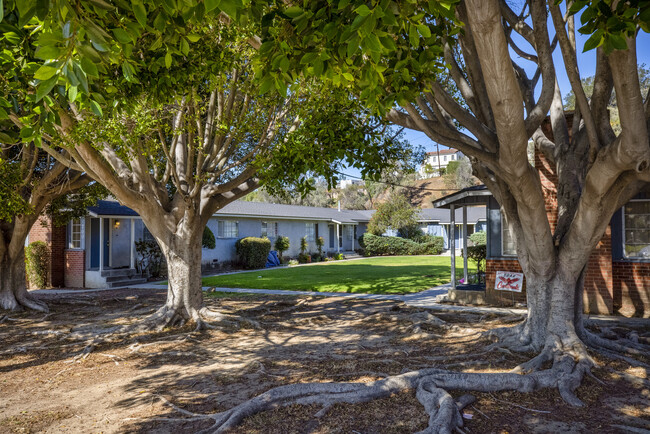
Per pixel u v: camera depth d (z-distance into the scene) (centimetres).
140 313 1197
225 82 784
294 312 1212
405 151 1027
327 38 302
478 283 1595
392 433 438
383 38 266
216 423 470
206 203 1077
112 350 838
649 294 1062
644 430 435
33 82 333
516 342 732
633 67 421
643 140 486
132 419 500
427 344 815
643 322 955
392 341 852
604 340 714
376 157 764
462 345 787
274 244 2844
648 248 1082
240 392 580
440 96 582
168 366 724
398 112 699
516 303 1184
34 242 1864
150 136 901
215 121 886
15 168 1106
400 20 297
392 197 3622
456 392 533
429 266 2447
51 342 909
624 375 588
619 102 454
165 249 1062
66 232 1933
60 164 1228
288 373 654
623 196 626
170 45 379
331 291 1555
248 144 1259
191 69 554
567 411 488
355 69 380
